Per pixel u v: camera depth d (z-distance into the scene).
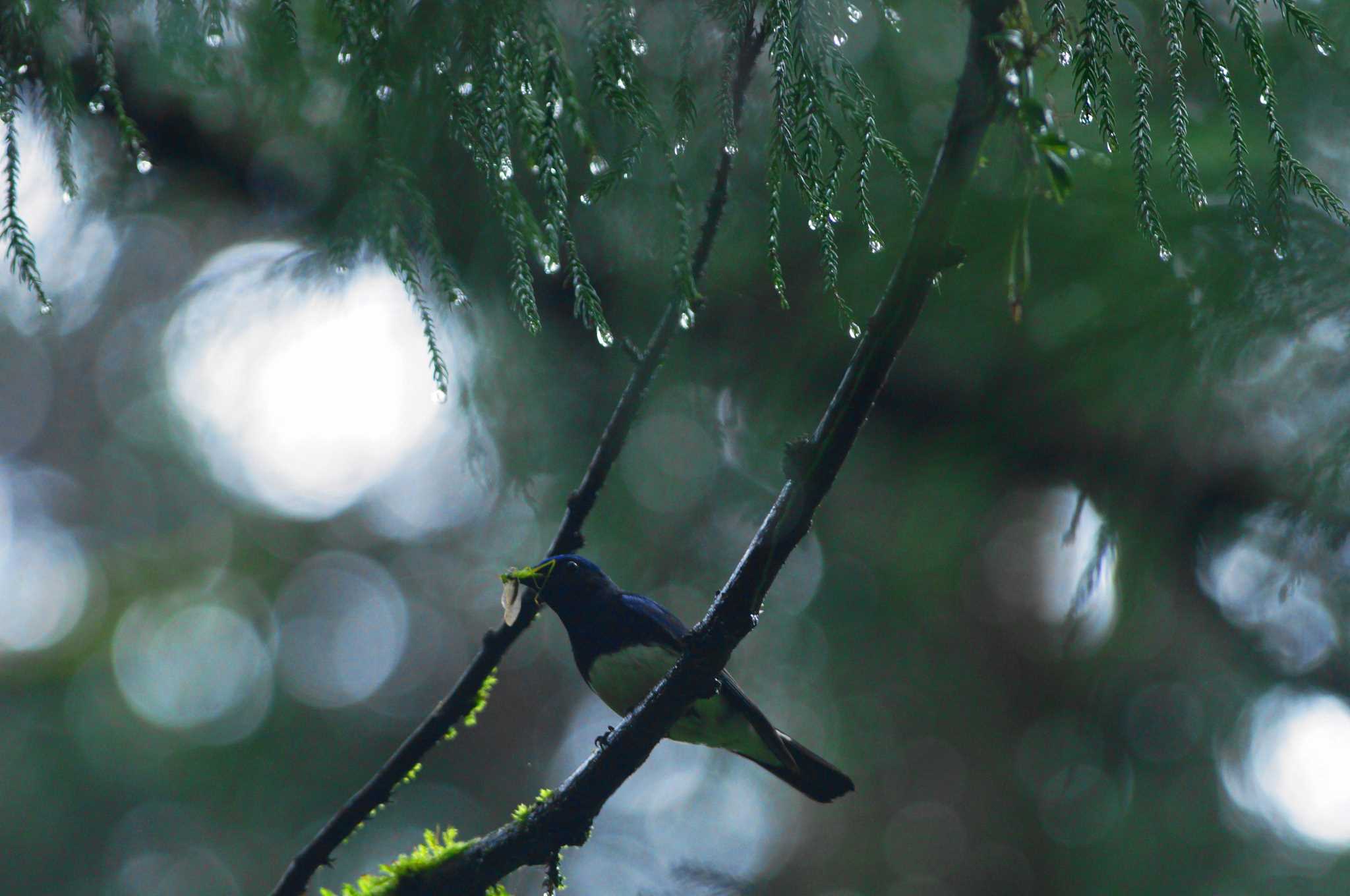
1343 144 6.26
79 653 13.80
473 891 4.76
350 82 5.73
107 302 10.55
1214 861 9.82
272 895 5.01
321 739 14.02
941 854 11.55
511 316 6.72
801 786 7.03
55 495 14.05
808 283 7.18
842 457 4.02
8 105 3.69
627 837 11.75
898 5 6.65
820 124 3.71
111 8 3.80
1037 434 7.29
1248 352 6.09
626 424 5.21
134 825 13.20
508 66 3.69
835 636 10.20
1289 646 8.65
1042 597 10.12
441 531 12.94
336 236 3.95
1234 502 6.87
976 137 3.55
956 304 6.76
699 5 3.97
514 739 14.43
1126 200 6.12
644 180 5.34
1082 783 10.35
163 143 7.07
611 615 7.03
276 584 14.13
